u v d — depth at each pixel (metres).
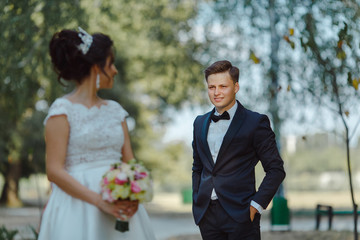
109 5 10.34
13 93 10.24
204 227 4.45
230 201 4.31
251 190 4.36
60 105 3.40
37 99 11.83
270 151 4.34
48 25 9.02
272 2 10.34
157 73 21.30
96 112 3.51
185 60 18.78
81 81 3.51
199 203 4.46
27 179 34.03
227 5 11.84
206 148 4.45
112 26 16.42
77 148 3.44
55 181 3.37
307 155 65.44
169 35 17.95
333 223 18.12
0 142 21.92
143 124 27.52
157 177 39.88
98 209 3.46
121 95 24.17
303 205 29.17
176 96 21.97
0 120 15.91
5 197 33.03
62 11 9.00
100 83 3.53
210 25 12.72
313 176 67.19
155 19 17.39
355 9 8.50
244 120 4.38
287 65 10.35
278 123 10.69
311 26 8.24
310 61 9.48
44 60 9.37
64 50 3.44
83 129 3.43
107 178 3.30
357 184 62.75
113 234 3.50
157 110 27.20
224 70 4.42
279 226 11.48
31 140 23.30
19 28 8.90
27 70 9.91
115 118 3.61
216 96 4.41
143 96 25.88
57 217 3.47
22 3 8.74
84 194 3.35
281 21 10.31
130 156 3.74
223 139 4.36
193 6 16.06
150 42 19.80
